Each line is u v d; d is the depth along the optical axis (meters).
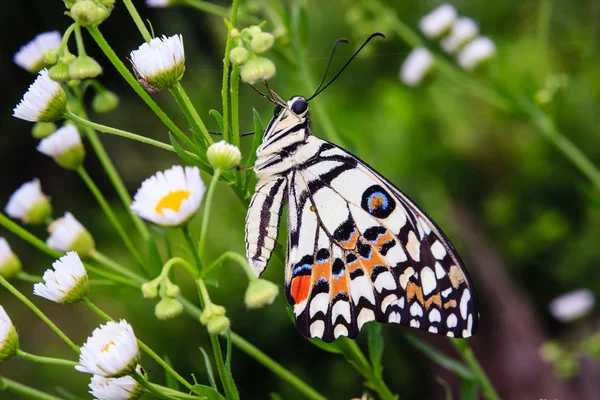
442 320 0.34
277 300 0.61
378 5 0.48
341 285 0.35
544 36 0.48
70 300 0.33
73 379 0.69
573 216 0.77
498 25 0.83
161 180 0.34
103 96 0.39
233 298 0.61
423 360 0.68
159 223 0.34
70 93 0.39
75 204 0.83
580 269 0.75
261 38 0.34
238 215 0.64
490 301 0.74
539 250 0.77
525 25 0.81
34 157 0.87
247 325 0.62
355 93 0.81
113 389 0.33
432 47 0.78
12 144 0.86
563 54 0.77
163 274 0.33
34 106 0.34
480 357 0.72
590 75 0.76
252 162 0.35
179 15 0.75
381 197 0.35
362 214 0.35
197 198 0.34
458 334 0.34
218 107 0.71
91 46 0.74
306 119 0.35
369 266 0.35
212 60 0.75
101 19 0.33
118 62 0.33
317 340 0.36
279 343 0.63
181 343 0.60
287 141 0.35
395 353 0.67
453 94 0.79
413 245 0.35
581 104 0.75
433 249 0.34
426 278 0.35
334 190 0.35
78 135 0.38
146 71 0.34
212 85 0.73
